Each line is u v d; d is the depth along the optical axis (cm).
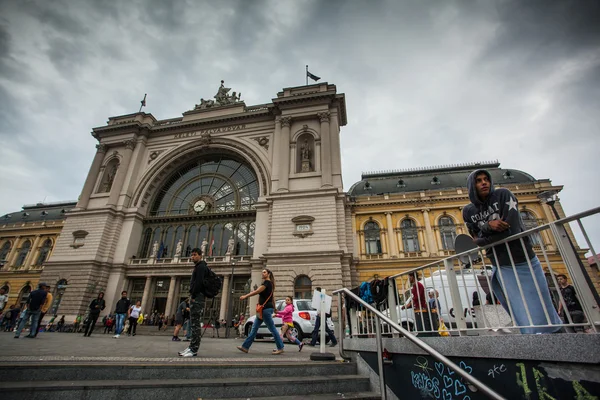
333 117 3497
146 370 519
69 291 3155
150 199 3906
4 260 4544
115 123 4291
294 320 1533
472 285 1015
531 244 396
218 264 3175
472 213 475
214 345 1134
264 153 3553
